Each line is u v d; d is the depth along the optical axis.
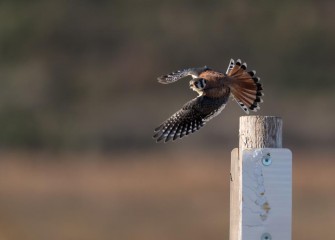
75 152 37.31
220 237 18.75
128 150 37.19
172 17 53.59
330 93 46.19
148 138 40.19
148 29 53.31
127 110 44.50
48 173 29.78
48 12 53.78
